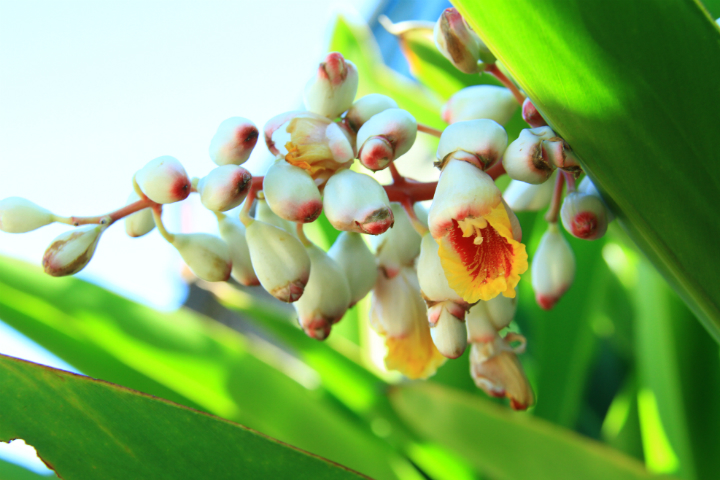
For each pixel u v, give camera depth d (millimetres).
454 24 497
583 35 428
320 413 645
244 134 473
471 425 584
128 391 453
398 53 1605
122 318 654
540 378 696
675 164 442
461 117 524
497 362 521
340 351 669
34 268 652
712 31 419
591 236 490
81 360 646
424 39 659
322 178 478
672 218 452
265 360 656
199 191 470
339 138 471
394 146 470
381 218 460
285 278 484
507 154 464
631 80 432
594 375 1002
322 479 461
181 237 493
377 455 638
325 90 491
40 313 649
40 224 473
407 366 534
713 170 439
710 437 607
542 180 464
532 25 431
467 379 705
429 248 490
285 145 472
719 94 427
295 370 693
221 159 477
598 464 568
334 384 681
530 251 676
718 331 483
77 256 473
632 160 445
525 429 580
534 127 485
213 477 465
